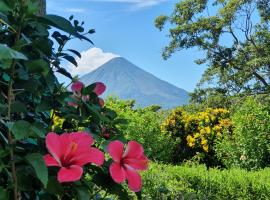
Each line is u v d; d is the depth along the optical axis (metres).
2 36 2.28
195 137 16.03
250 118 12.90
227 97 31.61
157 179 6.82
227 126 15.54
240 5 32.41
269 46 32.00
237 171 8.76
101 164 2.27
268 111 13.01
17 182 2.14
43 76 2.37
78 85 2.65
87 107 2.54
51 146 2.14
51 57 2.63
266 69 31.44
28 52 2.37
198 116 16.86
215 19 33.38
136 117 13.92
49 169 2.21
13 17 2.15
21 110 2.21
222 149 13.75
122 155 2.37
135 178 2.35
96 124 2.60
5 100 2.33
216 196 8.04
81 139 2.21
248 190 7.96
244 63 32.97
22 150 2.24
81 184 2.26
